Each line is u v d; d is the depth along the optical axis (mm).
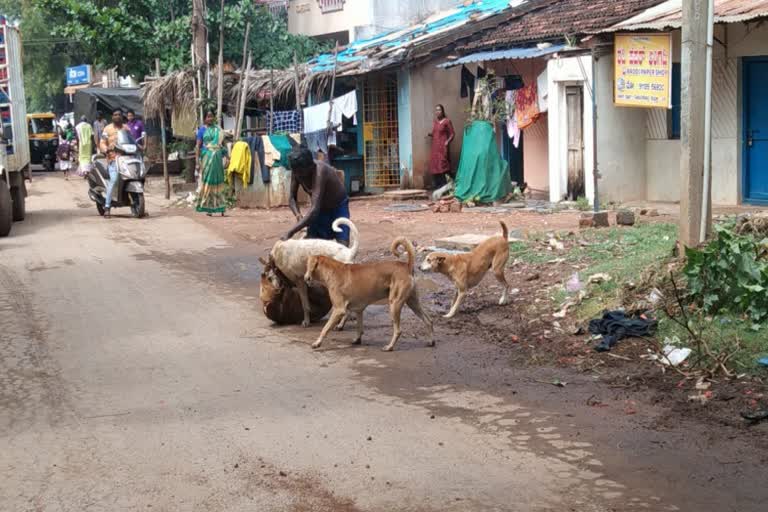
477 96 18219
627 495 4906
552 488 5027
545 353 7660
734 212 14266
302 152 9117
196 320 9438
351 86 22266
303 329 8953
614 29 15031
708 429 5793
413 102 20719
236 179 19484
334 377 7305
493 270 9164
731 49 15258
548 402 6480
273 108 23375
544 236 12203
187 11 28484
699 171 8625
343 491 5098
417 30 23547
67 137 35156
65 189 26031
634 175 17000
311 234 9672
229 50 27422
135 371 7625
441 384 7016
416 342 8305
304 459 5574
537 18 19172
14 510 4965
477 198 17641
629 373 6965
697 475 5129
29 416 6547
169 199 22422
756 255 7816
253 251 13828
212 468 5480
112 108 32250
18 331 9125
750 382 6469
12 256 13719
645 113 17000
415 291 8047
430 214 16938
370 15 28000
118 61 28094
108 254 13789
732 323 7348
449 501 4914
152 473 5426
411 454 5594
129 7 28422
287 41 28250
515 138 18531
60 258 13477
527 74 18234
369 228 15078
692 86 8508
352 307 8141
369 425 6141
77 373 7621
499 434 5887
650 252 10086
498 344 8078
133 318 9578
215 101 22906
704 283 7715
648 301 8094
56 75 53781
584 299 8695
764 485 4969
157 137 30641
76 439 6031
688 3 8461
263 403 6688
